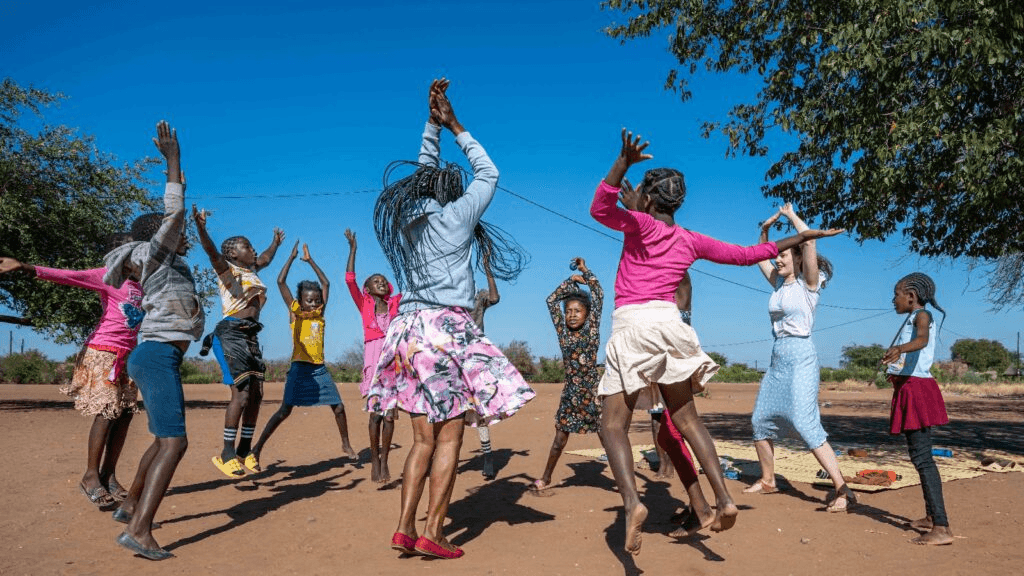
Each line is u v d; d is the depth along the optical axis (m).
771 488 5.75
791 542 4.29
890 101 7.27
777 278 5.70
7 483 5.87
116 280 4.64
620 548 4.15
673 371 3.38
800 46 8.63
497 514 5.03
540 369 35.00
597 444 8.83
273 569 3.74
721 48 9.23
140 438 9.05
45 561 3.84
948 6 6.55
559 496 5.62
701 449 3.50
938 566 3.81
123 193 16.95
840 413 15.18
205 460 7.39
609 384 3.53
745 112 9.16
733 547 4.17
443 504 3.92
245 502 5.38
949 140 6.70
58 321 15.70
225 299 5.80
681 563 3.85
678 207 3.81
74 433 9.65
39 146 15.59
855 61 6.97
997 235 8.38
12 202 15.02
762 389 5.70
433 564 3.84
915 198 8.23
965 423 12.70
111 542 4.24
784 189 8.87
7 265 4.45
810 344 5.44
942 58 7.30
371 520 4.83
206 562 3.87
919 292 4.69
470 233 4.05
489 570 3.72
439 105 4.27
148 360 4.05
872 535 4.47
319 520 4.82
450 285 3.97
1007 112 7.32
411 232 4.01
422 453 3.94
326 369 6.69
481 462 7.41
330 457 7.72
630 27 9.59
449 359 3.85
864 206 7.59
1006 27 6.48
